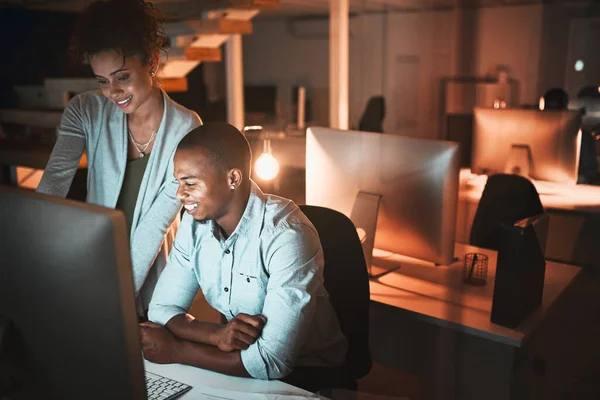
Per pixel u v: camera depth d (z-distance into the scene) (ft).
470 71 25.13
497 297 5.25
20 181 11.91
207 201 4.09
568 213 8.68
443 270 6.56
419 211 5.85
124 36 4.51
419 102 27.14
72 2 16.07
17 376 2.59
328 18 28.17
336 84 17.12
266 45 31.14
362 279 5.22
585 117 12.00
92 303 2.28
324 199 6.64
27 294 2.45
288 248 4.26
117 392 2.38
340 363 5.11
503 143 9.63
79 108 5.18
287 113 23.17
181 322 4.44
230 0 13.30
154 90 5.09
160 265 5.50
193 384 3.98
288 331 4.12
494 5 23.97
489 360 5.58
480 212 8.21
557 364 7.09
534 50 23.24
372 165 6.08
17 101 14.80
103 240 2.20
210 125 4.12
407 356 6.27
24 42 17.35
